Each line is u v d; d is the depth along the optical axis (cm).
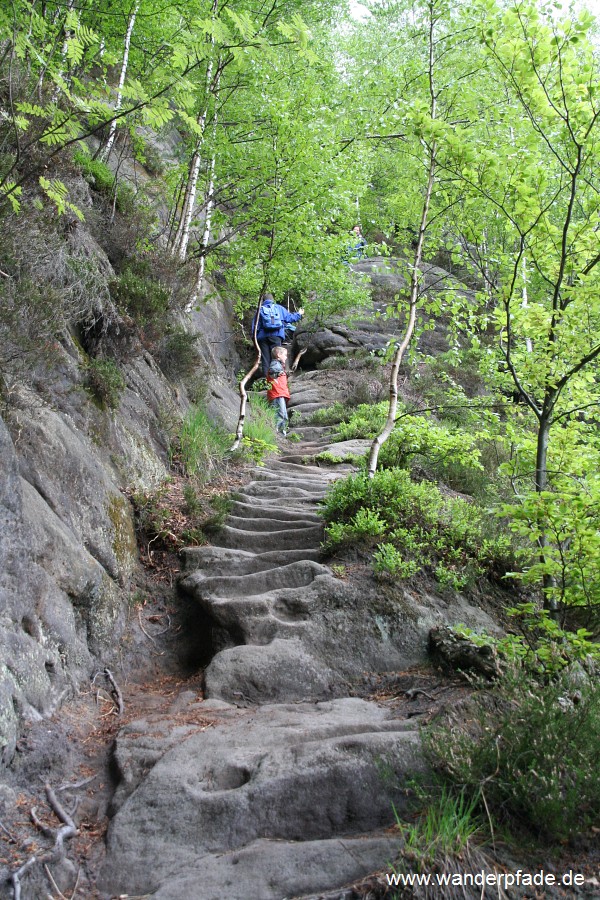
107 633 458
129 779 329
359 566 512
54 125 367
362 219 1081
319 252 874
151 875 273
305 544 580
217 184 920
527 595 539
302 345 1627
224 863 270
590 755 290
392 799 298
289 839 288
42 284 489
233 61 798
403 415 671
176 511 610
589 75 431
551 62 439
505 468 489
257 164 840
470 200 545
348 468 894
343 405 1308
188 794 306
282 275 899
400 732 328
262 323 1228
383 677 433
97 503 501
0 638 337
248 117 845
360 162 920
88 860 285
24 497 404
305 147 801
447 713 341
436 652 446
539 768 279
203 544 594
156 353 768
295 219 827
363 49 1220
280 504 680
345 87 898
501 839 268
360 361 1513
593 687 337
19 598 364
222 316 1448
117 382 581
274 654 433
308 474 840
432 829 263
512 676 337
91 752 362
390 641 457
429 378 1291
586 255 480
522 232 490
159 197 1034
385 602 473
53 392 505
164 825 295
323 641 451
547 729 291
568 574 409
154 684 459
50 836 289
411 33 740
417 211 779
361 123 830
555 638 410
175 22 750
